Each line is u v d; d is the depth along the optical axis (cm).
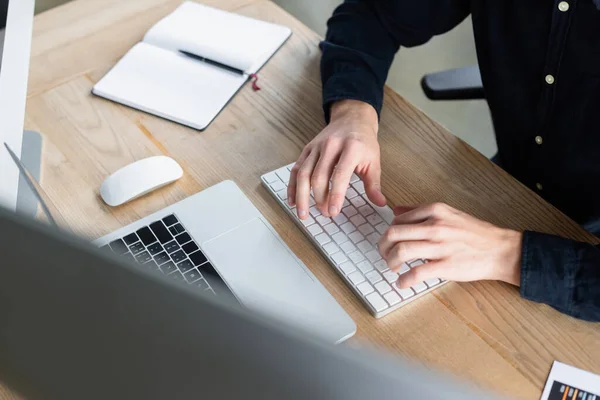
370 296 89
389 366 36
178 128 112
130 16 133
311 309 88
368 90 115
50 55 124
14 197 74
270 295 89
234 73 121
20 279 38
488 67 124
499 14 115
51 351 41
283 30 130
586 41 105
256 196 102
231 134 112
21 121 83
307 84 121
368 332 87
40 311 39
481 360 84
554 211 102
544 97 114
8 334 41
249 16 135
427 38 132
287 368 35
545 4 108
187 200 100
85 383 41
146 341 37
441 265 90
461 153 110
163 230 95
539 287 89
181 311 35
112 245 93
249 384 36
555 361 84
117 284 36
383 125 114
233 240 95
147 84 118
